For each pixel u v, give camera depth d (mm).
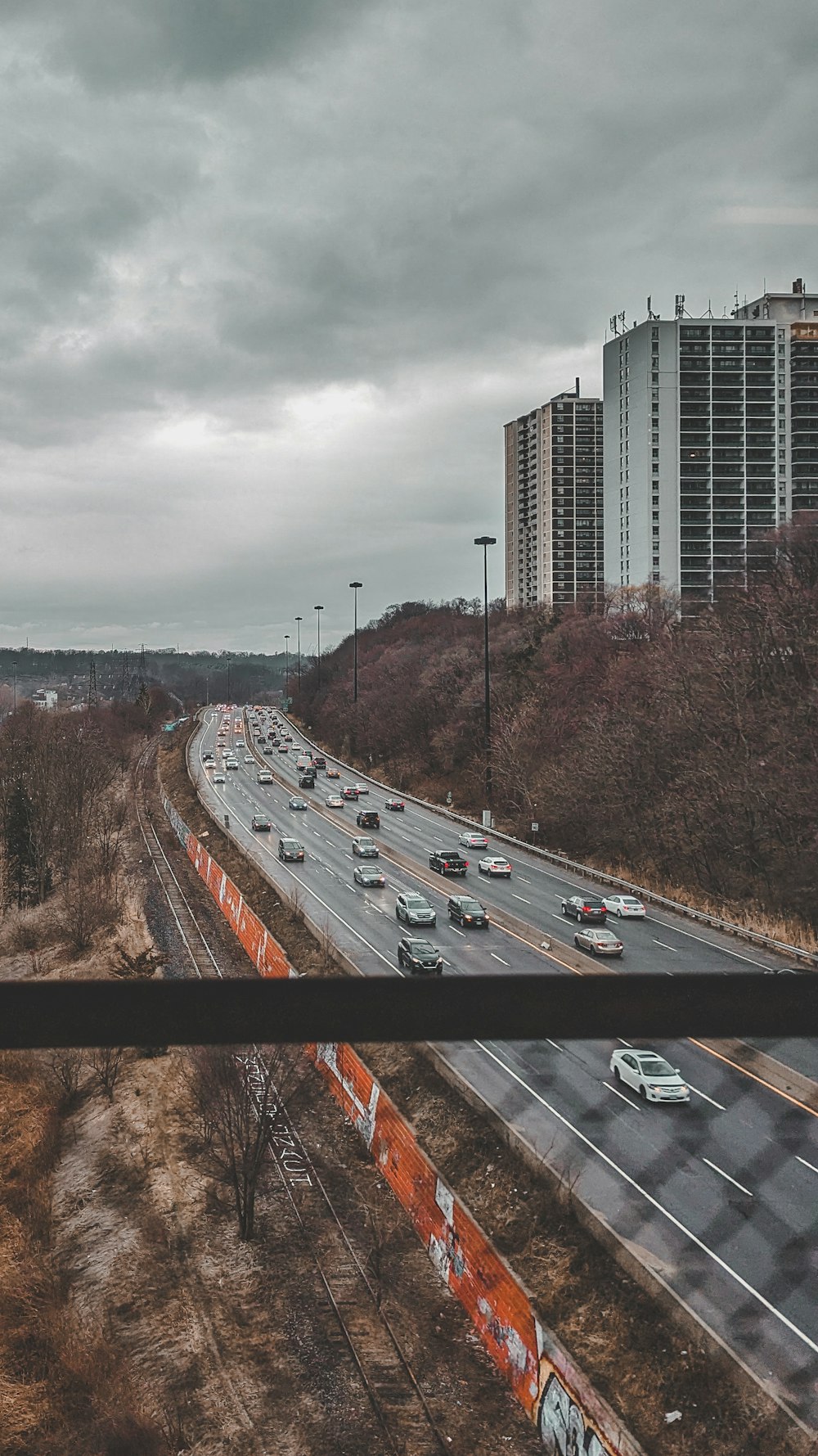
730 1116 21344
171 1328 19297
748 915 36531
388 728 88688
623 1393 15180
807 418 117625
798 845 36000
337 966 33562
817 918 34156
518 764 58812
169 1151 25250
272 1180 24219
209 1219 22719
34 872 53906
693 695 46219
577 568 143500
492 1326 18312
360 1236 22078
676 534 114812
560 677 65750
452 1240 20297
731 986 2164
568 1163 20125
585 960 32656
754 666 43938
